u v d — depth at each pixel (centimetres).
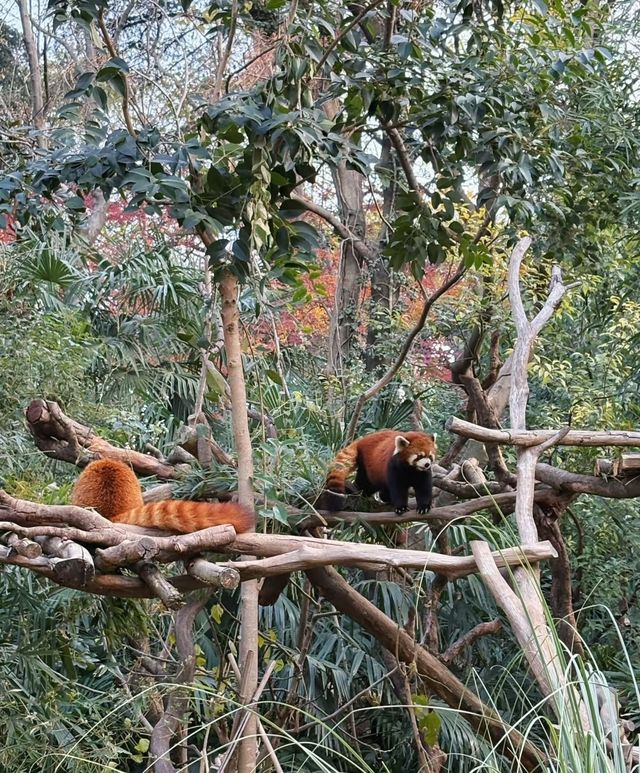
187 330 805
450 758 673
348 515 558
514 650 805
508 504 553
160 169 423
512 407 520
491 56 571
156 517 416
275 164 450
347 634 741
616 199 721
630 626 776
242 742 474
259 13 596
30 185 488
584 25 598
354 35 582
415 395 795
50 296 741
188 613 545
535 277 816
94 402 734
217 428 756
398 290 1196
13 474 589
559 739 291
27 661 562
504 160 552
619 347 889
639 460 504
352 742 721
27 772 564
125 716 639
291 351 917
